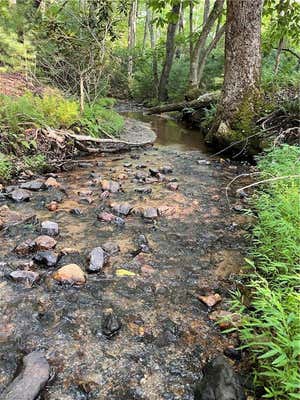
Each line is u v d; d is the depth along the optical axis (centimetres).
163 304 232
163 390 169
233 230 346
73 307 224
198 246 312
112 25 866
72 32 828
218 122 708
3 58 812
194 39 1395
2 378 170
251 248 305
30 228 326
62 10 908
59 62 854
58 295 235
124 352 191
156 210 377
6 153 511
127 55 1742
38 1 1062
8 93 700
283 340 157
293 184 330
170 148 725
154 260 286
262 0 643
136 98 1800
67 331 204
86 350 191
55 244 295
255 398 162
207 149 725
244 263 286
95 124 712
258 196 413
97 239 314
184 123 1097
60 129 616
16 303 225
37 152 542
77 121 663
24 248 283
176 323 215
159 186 468
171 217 370
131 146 705
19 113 573
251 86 669
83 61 800
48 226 322
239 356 189
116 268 271
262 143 607
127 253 294
